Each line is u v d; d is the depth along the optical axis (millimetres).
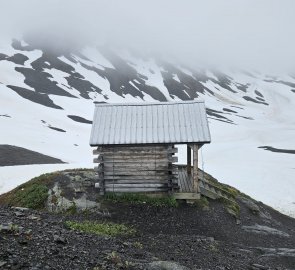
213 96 174375
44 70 125188
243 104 168750
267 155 61625
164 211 20000
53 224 13156
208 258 12930
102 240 12156
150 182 21359
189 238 15656
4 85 97500
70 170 26625
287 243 19172
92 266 9070
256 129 104625
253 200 28750
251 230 20031
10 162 43781
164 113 22875
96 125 22172
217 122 109875
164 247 13578
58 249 9648
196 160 21000
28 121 74875
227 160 56656
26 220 12633
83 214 19266
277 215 27094
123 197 20953
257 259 14234
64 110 92500
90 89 122562
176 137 20844
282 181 40125
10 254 8609
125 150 21391
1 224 10984
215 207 21859
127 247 12250
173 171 21328
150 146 21250
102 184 21234
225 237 18344
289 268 13977
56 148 59688
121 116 22875
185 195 20953
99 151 21422
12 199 21531
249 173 44688
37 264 8391
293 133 93750
